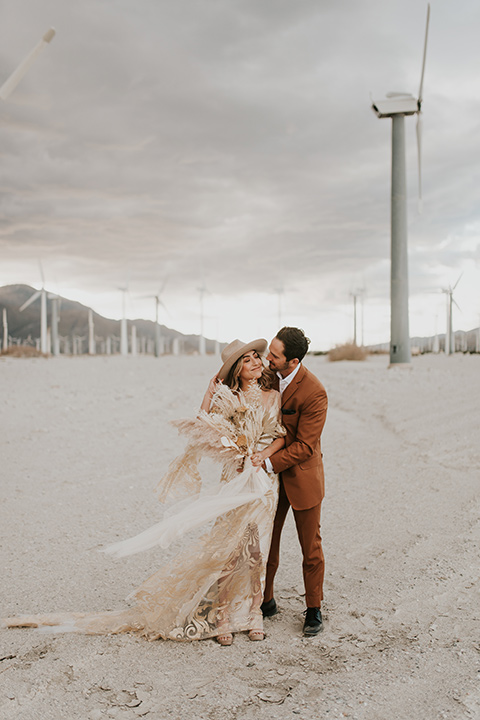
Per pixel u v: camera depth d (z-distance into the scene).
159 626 3.90
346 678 3.37
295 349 4.04
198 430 4.14
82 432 11.02
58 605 4.36
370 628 3.98
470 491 7.28
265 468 4.02
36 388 16.86
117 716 3.02
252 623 3.94
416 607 4.27
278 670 3.48
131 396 15.16
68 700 3.17
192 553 4.00
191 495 4.31
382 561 5.16
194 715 3.03
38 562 5.16
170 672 3.47
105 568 5.04
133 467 8.52
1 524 6.14
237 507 4.02
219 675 3.43
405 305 23.52
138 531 5.92
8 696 3.19
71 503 6.85
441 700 3.12
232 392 4.26
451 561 5.07
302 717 2.99
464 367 23.56
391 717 2.98
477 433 10.45
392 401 14.62
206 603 4.06
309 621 3.95
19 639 3.86
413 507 6.71
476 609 4.20
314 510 4.04
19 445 9.92
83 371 22.20
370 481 7.90
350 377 19.47
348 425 12.04
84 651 3.71
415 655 3.60
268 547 4.14
